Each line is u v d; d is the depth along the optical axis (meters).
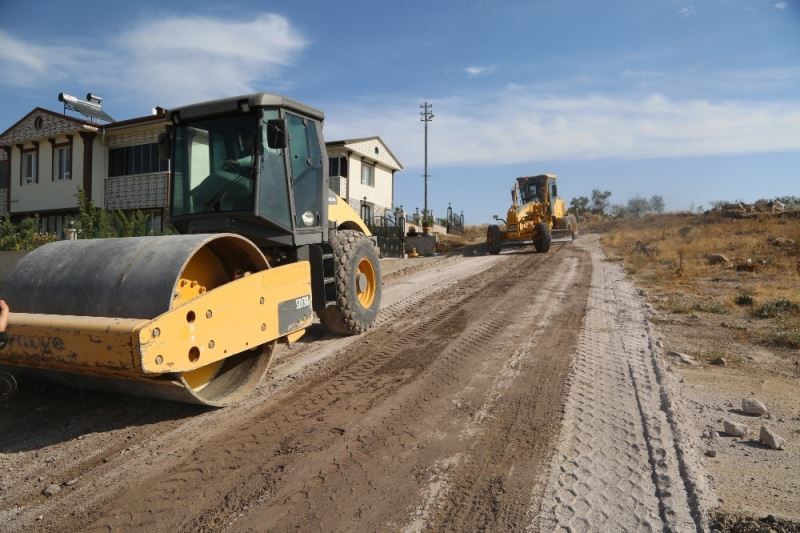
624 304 9.45
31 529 3.01
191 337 4.06
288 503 3.21
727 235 22.88
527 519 3.01
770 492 3.34
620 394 4.97
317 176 6.77
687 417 4.58
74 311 4.17
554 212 24.88
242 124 5.82
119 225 15.95
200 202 5.93
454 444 3.97
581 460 3.69
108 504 3.25
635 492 3.28
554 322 7.97
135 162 22.09
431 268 16.16
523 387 5.18
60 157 23.33
